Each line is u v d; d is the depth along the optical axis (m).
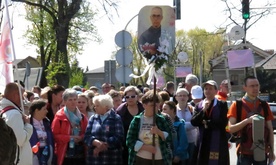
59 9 28.30
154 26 7.79
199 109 8.14
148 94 7.26
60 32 28.42
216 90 7.92
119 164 7.63
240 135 7.17
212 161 7.84
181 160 8.32
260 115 7.12
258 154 6.99
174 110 8.36
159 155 7.18
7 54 6.96
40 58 40.06
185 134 8.32
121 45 13.36
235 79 59.91
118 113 8.22
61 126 7.64
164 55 7.38
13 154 3.16
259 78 45.69
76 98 7.78
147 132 7.18
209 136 7.89
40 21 33.34
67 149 7.64
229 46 11.84
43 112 7.40
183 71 22.73
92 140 7.48
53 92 8.36
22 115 6.48
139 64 55.12
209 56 69.12
